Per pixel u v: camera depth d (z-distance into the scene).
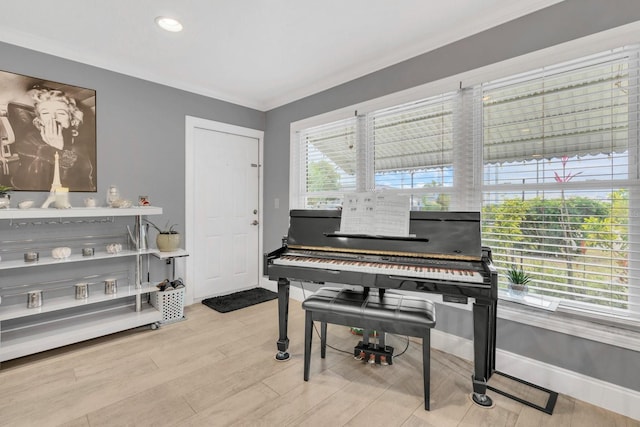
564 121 1.94
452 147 2.42
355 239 2.16
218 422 1.61
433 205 2.54
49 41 2.43
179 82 3.21
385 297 2.02
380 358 2.21
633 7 1.66
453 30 2.26
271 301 3.54
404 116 2.71
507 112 2.15
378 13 2.08
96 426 1.57
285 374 2.06
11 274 2.42
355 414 1.68
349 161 3.12
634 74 1.71
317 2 1.96
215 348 2.42
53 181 2.49
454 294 1.71
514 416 1.68
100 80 2.75
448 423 1.62
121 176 2.89
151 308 2.88
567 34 1.85
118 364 2.17
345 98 3.08
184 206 3.33
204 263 3.54
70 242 2.66
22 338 2.23
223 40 2.42
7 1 1.93
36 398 1.79
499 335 2.13
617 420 1.66
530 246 2.08
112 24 2.20
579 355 1.84
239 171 3.81
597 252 1.85
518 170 2.12
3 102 2.32
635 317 1.74
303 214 2.40
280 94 3.60
